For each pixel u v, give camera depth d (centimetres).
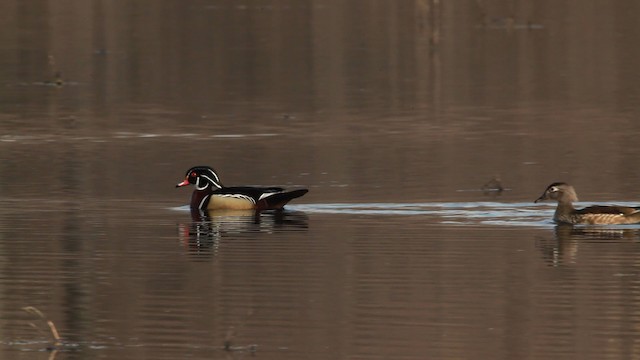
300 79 4575
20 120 3734
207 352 1462
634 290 1744
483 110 3919
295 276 1848
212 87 4400
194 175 2495
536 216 2373
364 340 1500
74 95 4219
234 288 1773
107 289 1777
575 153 3155
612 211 2272
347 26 5938
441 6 6594
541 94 4244
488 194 2612
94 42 5412
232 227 2275
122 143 3331
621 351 1447
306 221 2328
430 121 3709
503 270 1884
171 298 1717
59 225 2292
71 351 1470
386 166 2973
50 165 2995
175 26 5888
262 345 1487
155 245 2105
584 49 5253
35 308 1653
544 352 1445
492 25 5972
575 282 1798
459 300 1692
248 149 3238
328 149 3234
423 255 2000
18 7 6475
